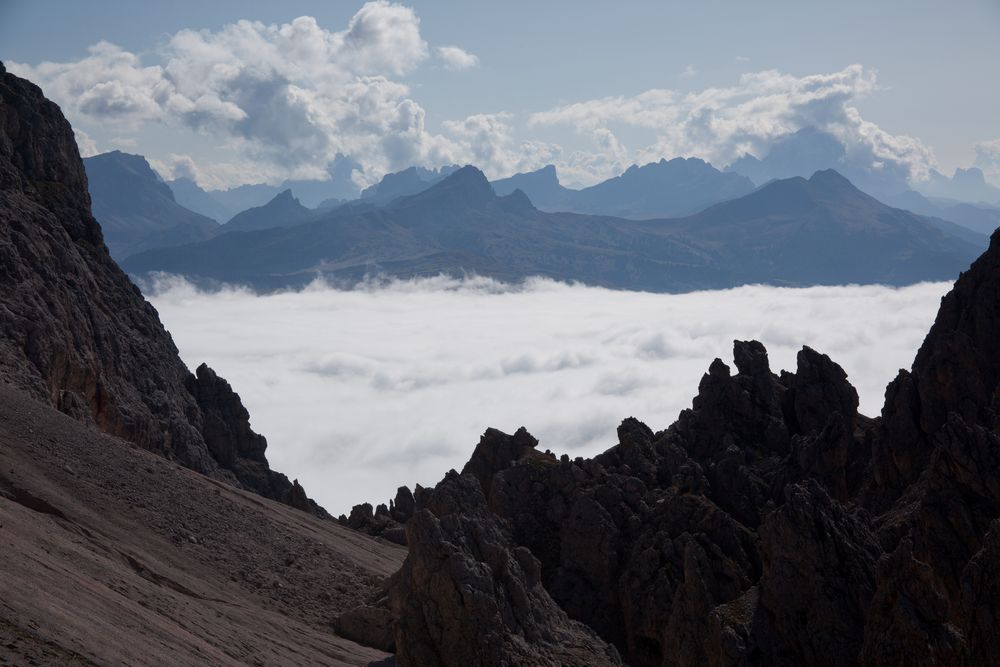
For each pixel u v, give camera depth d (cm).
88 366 11119
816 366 9581
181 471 9319
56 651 3512
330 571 8244
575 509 8588
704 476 8844
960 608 5025
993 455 6081
